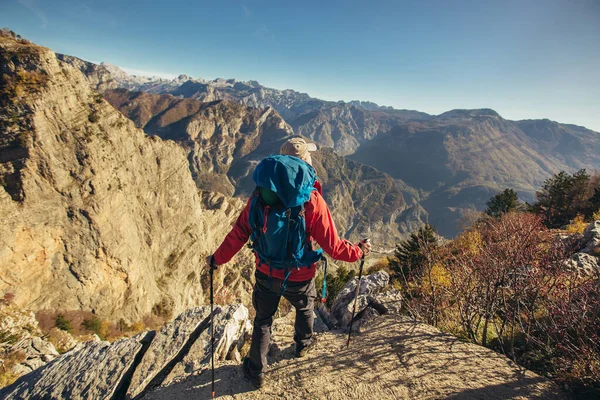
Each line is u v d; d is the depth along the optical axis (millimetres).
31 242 40531
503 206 39156
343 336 4098
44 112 42312
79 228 45250
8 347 21594
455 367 3395
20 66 42250
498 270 4590
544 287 4352
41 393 4098
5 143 39688
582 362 3316
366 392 3072
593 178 41812
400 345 3791
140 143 61062
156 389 3594
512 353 3920
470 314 4742
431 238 11680
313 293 3174
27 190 40312
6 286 38188
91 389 4027
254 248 2904
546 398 2994
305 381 3295
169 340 4641
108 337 45125
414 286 6363
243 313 5457
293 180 2496
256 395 3203
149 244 62281
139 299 55312
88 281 46031
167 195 68688
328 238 2674
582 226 16844
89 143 46656
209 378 3580
